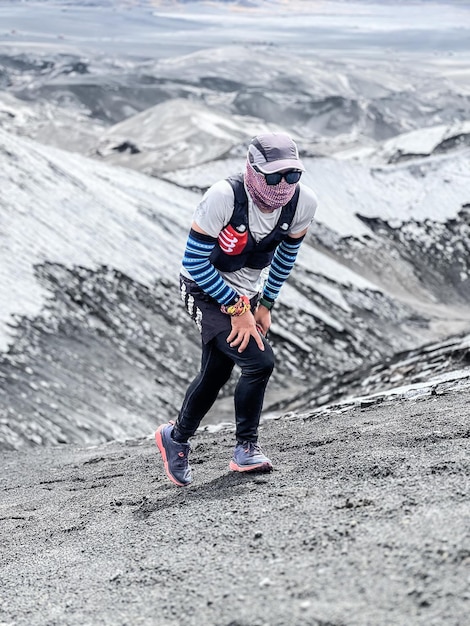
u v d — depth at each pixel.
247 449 4.56
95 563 3.56
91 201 51.44
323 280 62.94
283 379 43.16
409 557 2.51
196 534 3.55
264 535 3.22
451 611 2.09
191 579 2.92
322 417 7.39
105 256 44.75
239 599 2.57
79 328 36.03
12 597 3.34
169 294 44.97
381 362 24.08
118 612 2.79
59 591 3.25
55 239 43.59
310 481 4.04
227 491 4.28
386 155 175.12
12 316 33.47
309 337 49.44
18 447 23.12
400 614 2.15
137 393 32.84
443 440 4.45
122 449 10.23
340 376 25.08
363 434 5.27
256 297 4.39
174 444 4.73
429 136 174.75
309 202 4.08
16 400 26.22
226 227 3.96
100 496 5.60
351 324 57.19
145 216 55.00
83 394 29.70
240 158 101.62
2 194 45.41
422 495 3.20
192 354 40.03
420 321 66.38
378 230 95.06
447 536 2.60
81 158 71.56
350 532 2.95
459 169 107.81
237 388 4.38
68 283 39.59
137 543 3.71
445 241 96.38
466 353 10.39
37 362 30.50
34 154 54.03
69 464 9.30
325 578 2.54
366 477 3.84
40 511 5.60
